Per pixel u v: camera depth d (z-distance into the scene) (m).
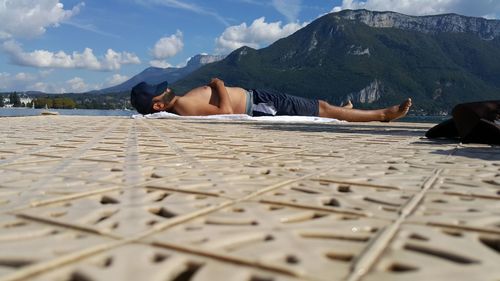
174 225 1.60
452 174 3.04
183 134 7.88
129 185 2.47
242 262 1.20
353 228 1.56
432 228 1.58
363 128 11.34
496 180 2.77
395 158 4.10
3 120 15.22
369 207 1.95
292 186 2.50
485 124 5.61
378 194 2.26
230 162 3.67
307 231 1.51
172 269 1.16
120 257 1.23
